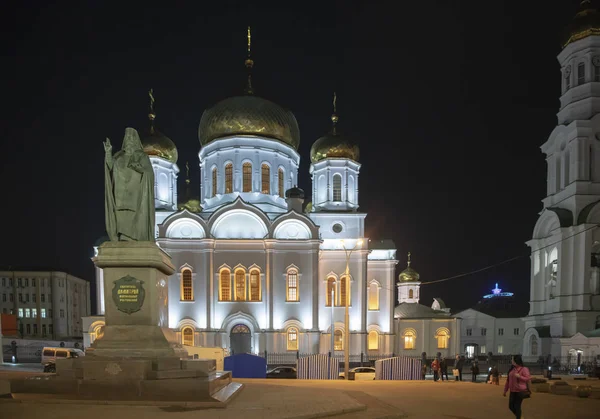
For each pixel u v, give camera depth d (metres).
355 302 53.53
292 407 13.90
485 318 81.25
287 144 57.91
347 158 57.47
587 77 56.38
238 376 31.92
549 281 57.03
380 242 57.66
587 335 46.75
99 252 15.74
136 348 15.02
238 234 51.09
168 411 12.71
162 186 59.25
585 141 54.25
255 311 49.62
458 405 17.94
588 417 16.14
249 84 60.28
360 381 29.55
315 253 50.31
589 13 56.72
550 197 58.75
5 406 12.94
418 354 58.09
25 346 60.78
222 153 56.16
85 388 14.09
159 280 16.52
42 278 95.00
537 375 42.50
